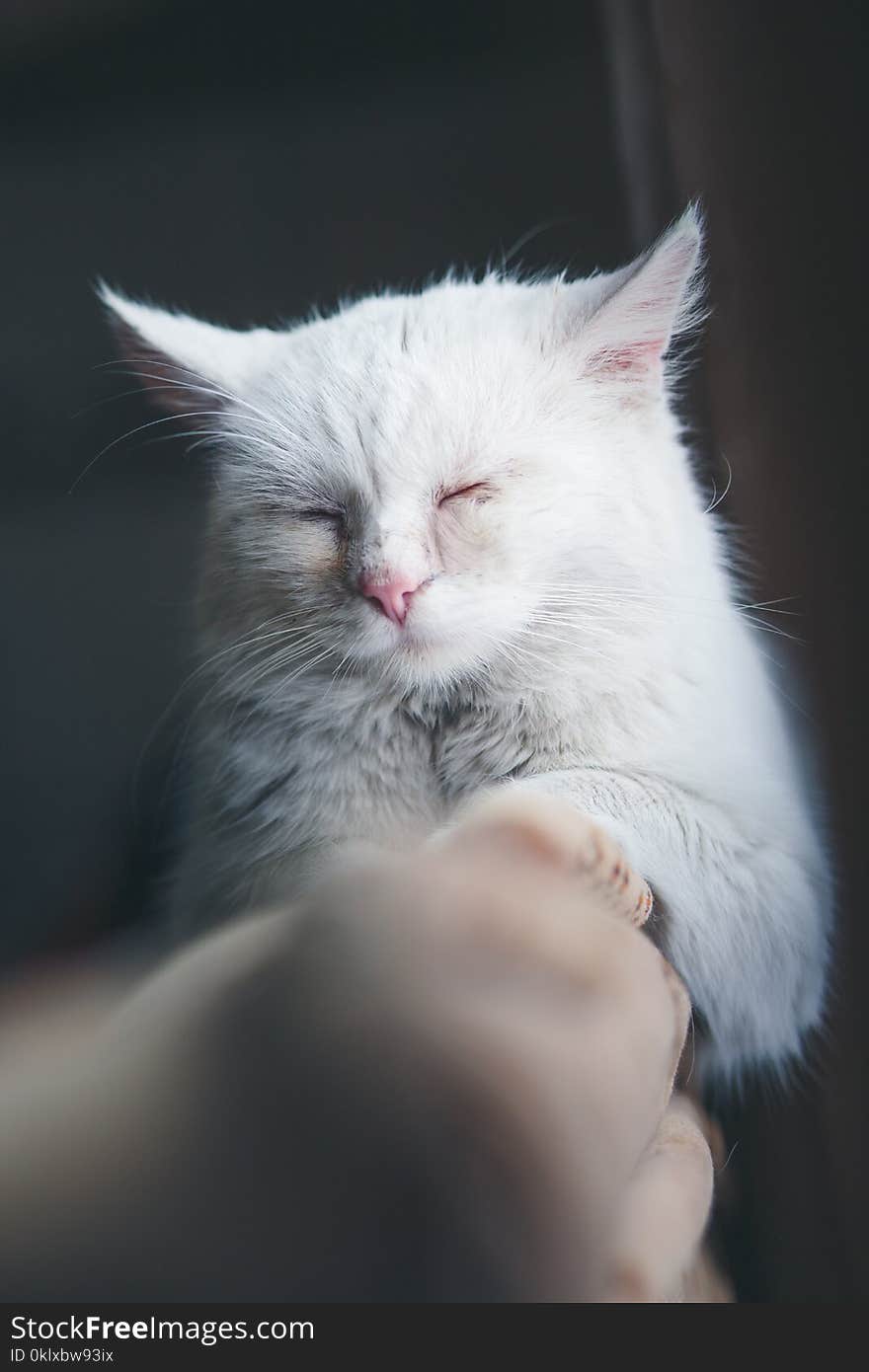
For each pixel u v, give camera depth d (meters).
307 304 0.59
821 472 0.39
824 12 0.38
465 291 0.44
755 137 0.39
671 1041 0.24
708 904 0.36
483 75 0.55
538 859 0.23
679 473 0.41
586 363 0.40
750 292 0.40
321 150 0.58
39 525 0.62
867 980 0.40
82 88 0.60
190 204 0.60
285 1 0.57
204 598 0.43
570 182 0.54
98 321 0.61
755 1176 0.41
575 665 0.39
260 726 0.41
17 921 0.53
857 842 0.40
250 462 0.41
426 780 0.40
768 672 0.41
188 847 0.44
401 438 0.39
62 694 0.61
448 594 0.38
